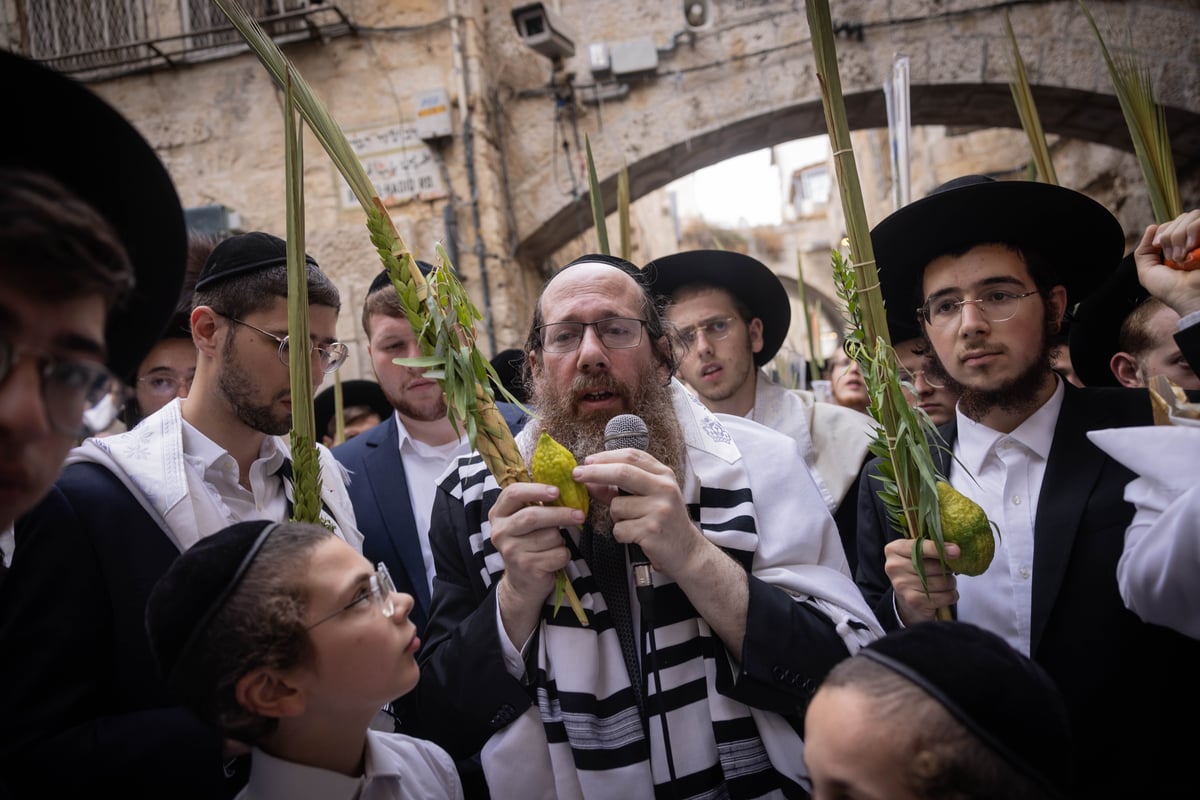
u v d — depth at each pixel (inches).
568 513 64.8
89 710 61.9
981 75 290.4
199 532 68.8
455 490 84.7
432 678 74.2
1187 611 60.1
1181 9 278.5
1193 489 58.2
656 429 79.1
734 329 127.9
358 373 283.7
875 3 296.4
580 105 306.8
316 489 64.2
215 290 73.7
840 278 66.8
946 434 88.5
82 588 62.9
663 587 74.5
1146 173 94.6
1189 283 67.5
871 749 41.0
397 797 61.2
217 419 76.2
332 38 296.4
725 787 70.4
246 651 52.3
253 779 57.7
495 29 311.1
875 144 529.7
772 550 77.7
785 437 87.0
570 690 70.6
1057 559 72.7
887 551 69.0
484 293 287.1
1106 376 108.8
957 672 41.8
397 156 291.9
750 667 68.3
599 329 77.9
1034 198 77.5
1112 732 68.2
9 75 42.1
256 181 293.4
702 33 303.3
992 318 78.8
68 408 37.7
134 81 300.5
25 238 34.4
